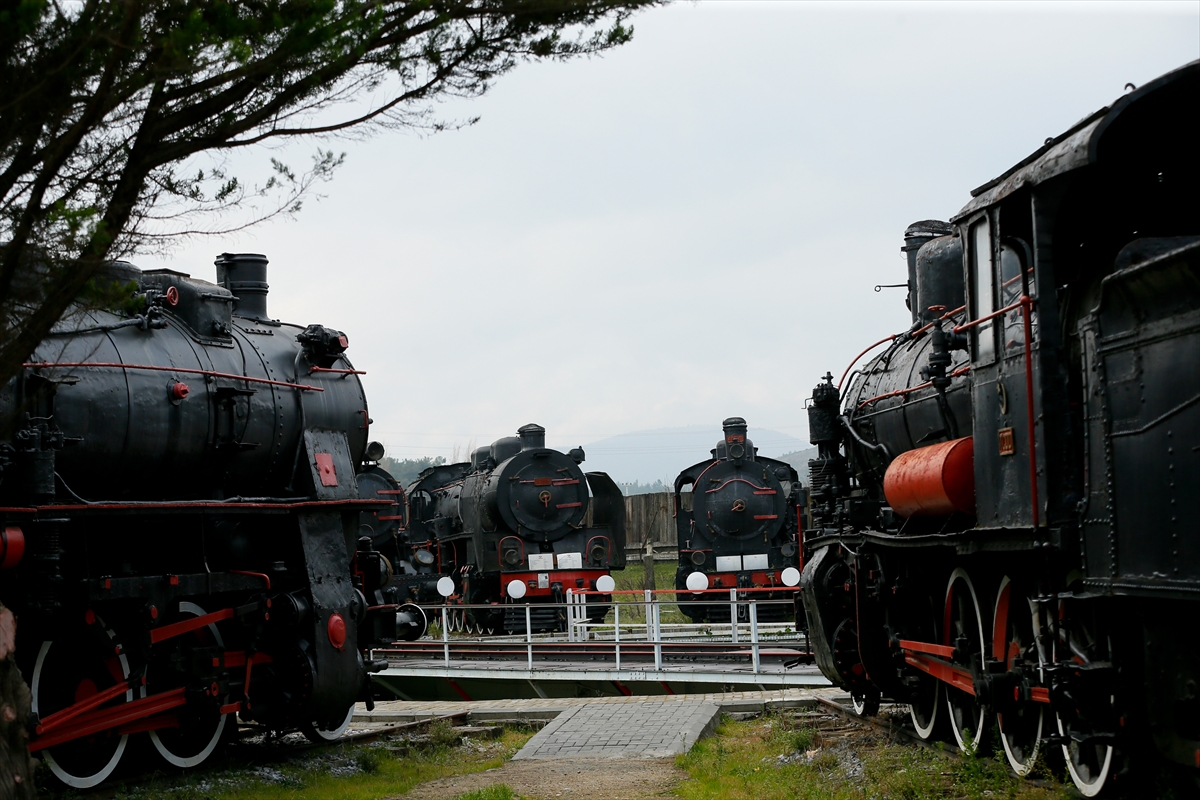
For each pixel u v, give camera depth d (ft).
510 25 26.20
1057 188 24.86
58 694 32.09
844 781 30.96
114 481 33.76
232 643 37.76
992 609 30.42
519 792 31.71
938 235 42.88
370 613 42.09
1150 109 22.84
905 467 33.53
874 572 37.47
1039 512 25.02
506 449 101.96
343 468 41.39
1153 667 21.91
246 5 22.85
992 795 27.02
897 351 41.04
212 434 36.42
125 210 24.13
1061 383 24.80
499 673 57.06
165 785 33.01
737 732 41.96
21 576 29.30
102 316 33.94
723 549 91.40
